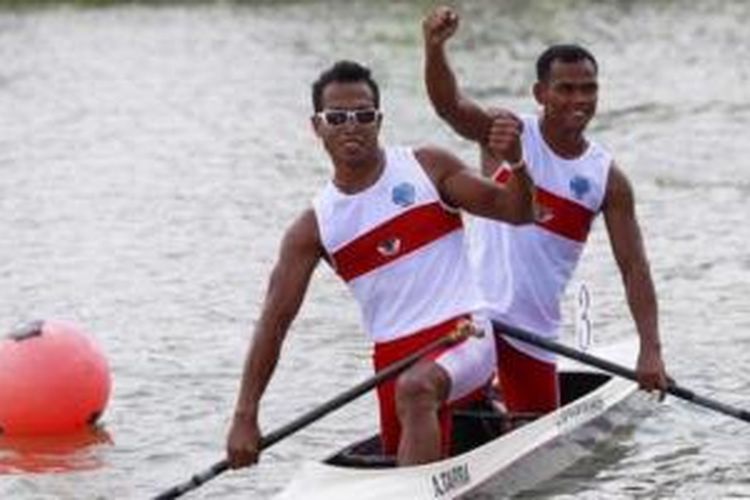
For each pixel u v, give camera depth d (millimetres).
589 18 126125
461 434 27703
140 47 117812
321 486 24781
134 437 31406
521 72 95812
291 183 62719
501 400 29797
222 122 81375
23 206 59594
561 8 134500
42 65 109875
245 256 49031
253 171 66000
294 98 89438
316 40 118000
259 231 53125
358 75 24844
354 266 25281
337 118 24625
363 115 24641
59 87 98438
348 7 141375
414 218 25078
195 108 87125
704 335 37344
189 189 62062
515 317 28672
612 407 31078
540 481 27062
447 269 25297
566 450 28688
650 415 31172
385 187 25031
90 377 31750
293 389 34375
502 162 27734
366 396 33875
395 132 74750
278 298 24906
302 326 39875
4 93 96500
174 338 39219
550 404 29344
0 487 28500
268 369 24891
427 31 26297
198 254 49562
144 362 36969
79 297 43938
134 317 41500
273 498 25922
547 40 113438
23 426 31500
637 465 28250
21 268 48031
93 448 30750
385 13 135500
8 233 54125
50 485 28625
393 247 25141
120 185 63719
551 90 27688
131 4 149500
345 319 40562
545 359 28969
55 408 31391
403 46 112500
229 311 42000
